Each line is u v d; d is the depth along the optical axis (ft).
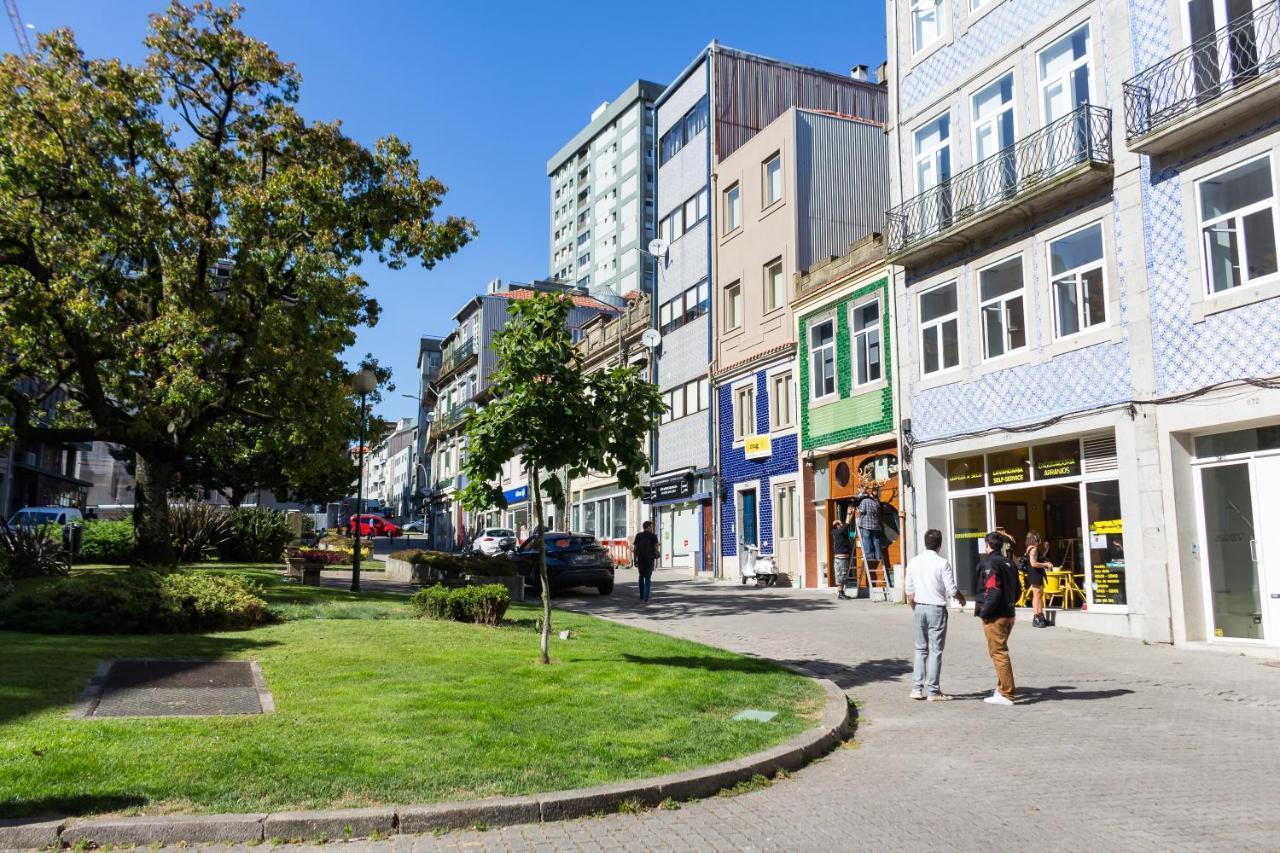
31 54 59.93
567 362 34.06
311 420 67.62
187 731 22.12
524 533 162.71
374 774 19.72
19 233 59.00
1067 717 29.63
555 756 21.80
